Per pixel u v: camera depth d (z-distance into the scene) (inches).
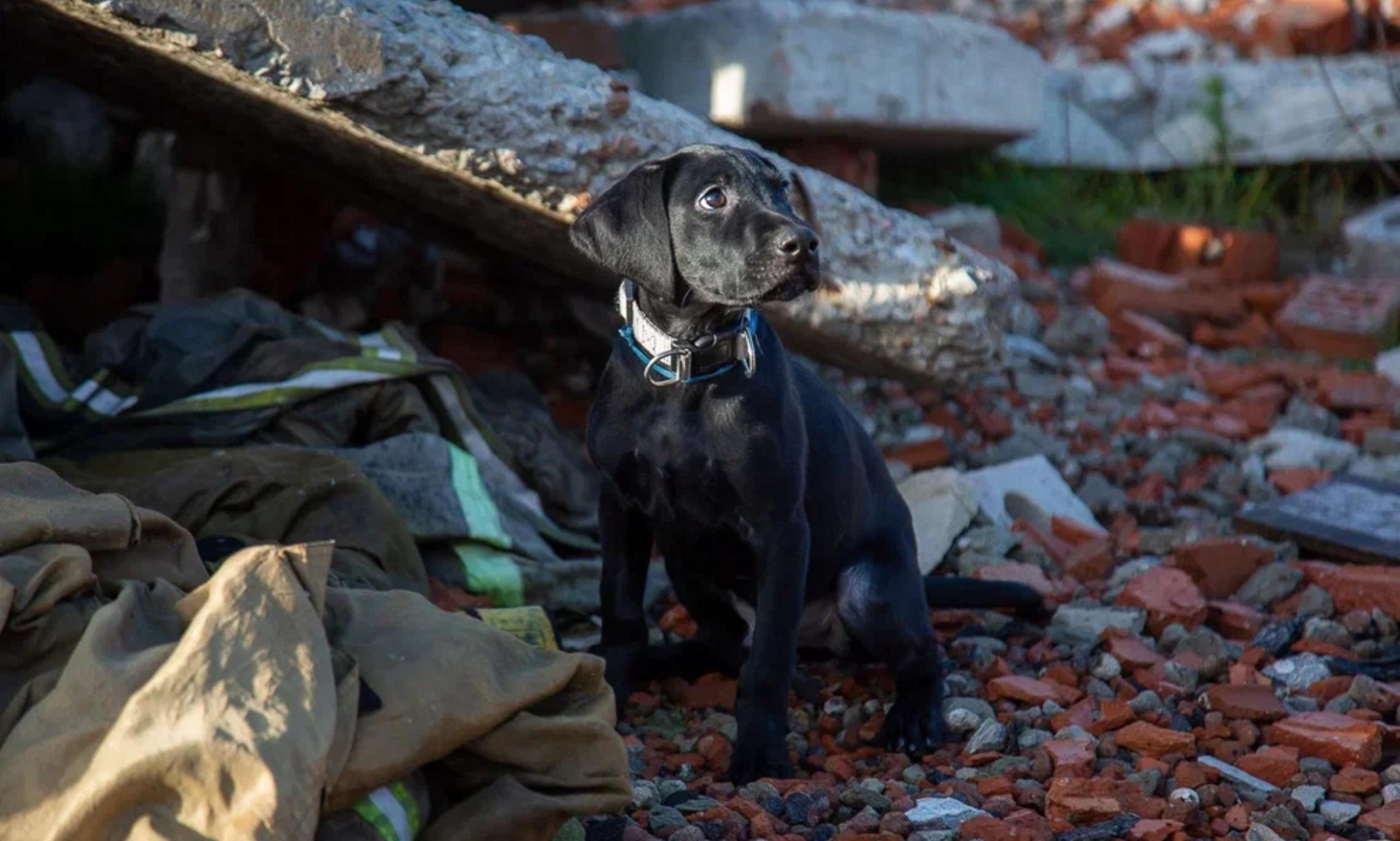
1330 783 125.6
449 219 217.2
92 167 265.4
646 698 145.3
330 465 152.9
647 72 278.7
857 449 147.3
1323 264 315.9
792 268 119.3
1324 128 341.4
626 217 125.5
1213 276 296.2
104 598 103.1
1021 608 164.4
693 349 128.0
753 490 129.2
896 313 178.7
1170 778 127.3
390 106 151.4
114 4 141.5
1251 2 390.0
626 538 139.9
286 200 236.5
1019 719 139.5
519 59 157.4
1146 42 377.4
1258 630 159.0
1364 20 356.5
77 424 171.3
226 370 177.6
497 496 175.3
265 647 90.0
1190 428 227.1
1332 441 221.6
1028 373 250.5
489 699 96.9
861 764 132.9
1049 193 335.3
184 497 149.0
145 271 249.1
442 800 101.0
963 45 283.0
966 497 184.5
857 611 139.9
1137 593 163.8
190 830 83.7
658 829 115.1
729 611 148.8
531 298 255.4
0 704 95.5
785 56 259.6
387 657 97.7
